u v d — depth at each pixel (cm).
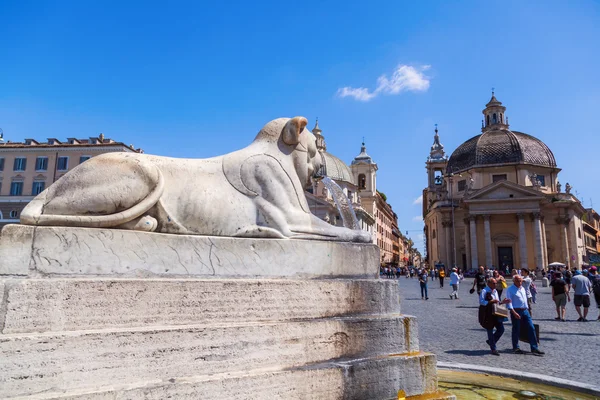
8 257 254
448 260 5247
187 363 265
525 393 466
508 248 4731
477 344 852
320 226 372
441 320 1244
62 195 287
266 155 362
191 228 316
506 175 5166
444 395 342
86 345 240
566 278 2827
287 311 314
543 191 5112
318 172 417
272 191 351
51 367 231
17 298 238
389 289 369
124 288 264
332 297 336
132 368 250
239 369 281
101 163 297
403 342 353
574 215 4947
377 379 321
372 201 6588
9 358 224
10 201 4128
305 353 306
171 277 291
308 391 291
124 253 281
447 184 5659
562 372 603
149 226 297
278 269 329
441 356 733
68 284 250
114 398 234
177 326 270
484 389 482
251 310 300
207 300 286
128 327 260
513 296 773
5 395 221
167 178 317
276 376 281
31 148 4188
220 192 332
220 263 308
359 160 6844
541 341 903
